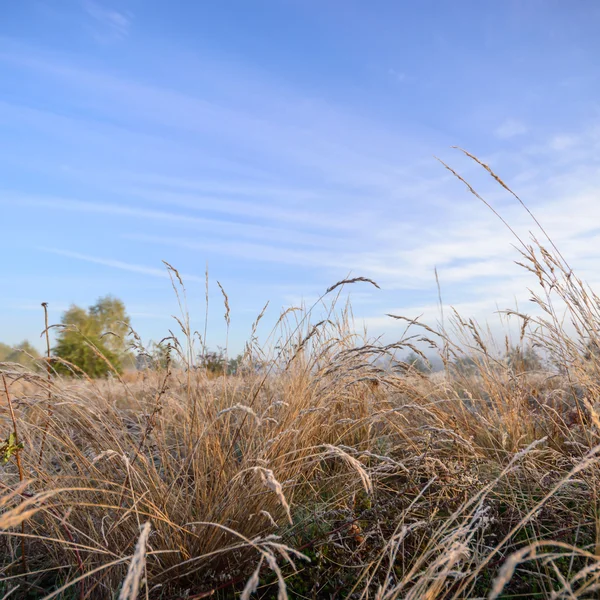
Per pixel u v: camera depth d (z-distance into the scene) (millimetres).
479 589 2260
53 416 2967
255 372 4012
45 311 2947
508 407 3861
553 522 2725
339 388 3463
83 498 2602
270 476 1844
